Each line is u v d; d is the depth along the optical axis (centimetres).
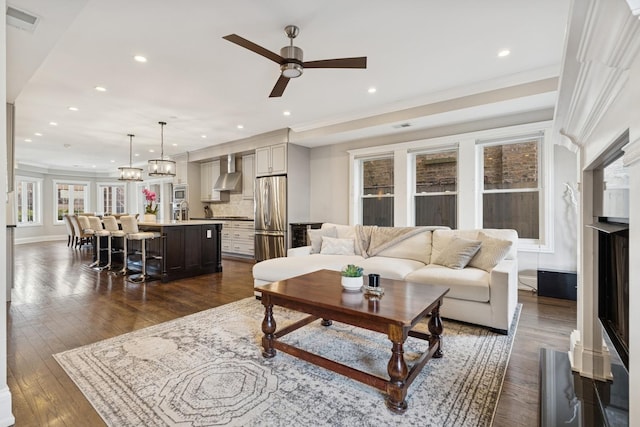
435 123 464
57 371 207
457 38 275
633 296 86
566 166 389
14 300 371
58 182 1087
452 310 292
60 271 541
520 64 324
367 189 582
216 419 160
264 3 229
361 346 244
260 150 646
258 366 214
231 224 746
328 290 230
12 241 380
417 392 184
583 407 161
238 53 302
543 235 406
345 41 281
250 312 327
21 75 303
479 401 175
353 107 463
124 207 1169
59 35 237
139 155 864
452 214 486
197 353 233
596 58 102
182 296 390
